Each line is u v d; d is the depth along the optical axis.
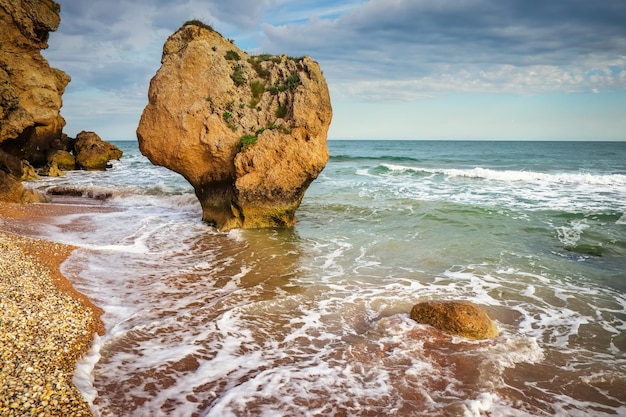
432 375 6.10
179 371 6.11
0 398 4.79
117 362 6.26
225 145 14.59
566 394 5.77
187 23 16.50
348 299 9.02
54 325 6.79
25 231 13.35
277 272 10.75
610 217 16.86
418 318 7.72
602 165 39.91
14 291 7.67
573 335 7.58
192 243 13.45
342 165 43.12
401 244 13.35
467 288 9.75
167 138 14.85
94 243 12.77
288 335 7.38
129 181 29.98
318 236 14.49
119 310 8.05
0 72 18.67
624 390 5.90
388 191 24.42
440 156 58.22
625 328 7.86
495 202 20.47
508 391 5.80
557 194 22.86
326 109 15.05
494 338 7.21
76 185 25.33
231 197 15.14
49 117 30.02
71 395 5.12
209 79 15.05
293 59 16.19
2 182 18.14
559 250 12.74
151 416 5.11
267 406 5.32
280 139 14.55
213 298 8.91
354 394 5.64
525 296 9.32
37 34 28.22
